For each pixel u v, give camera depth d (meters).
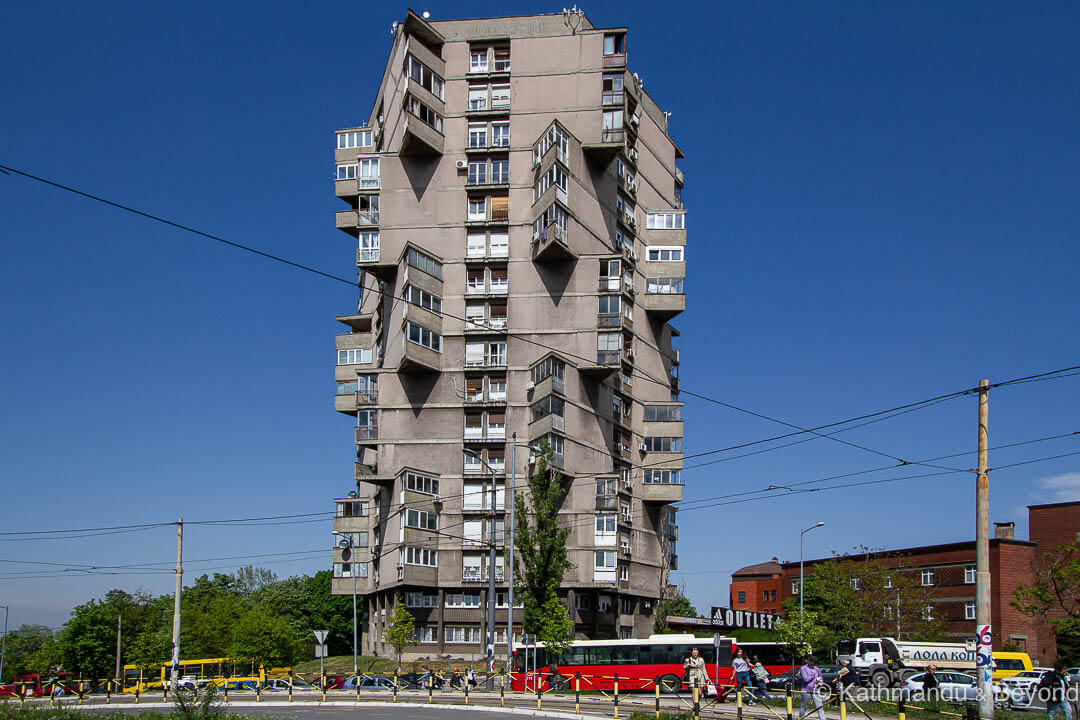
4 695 49.03
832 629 69.25
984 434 23.97
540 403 61.78
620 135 66.75
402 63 68.56
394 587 61.94
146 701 43.66
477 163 67.44
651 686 42.38
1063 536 64.75
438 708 32.72
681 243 75.00
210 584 127.38
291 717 28.38
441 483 63.28
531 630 45.62
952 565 68.62
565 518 62.41
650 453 71.38
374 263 66.75
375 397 66.00
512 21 69.31
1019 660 47.09
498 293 65.69
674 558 75.12
